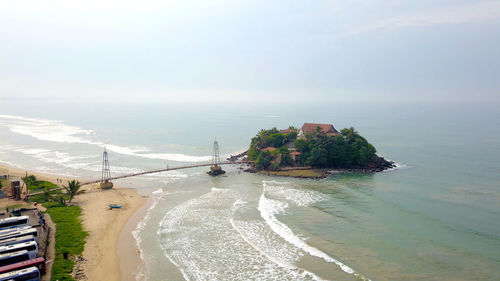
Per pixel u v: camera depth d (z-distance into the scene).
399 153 158.88
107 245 61.41
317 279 49.81
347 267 53.09
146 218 76.56
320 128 137.88
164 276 50.97
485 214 76.25
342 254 57.66
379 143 190.38
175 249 60.34
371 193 94.62
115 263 54.62
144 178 117.75
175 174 124.00
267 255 57.69
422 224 70.69
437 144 184.12
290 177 116.94
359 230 68.00
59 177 117.94
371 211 79.25
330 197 91.38
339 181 109.75
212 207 84.06
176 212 80.50
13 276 44.06
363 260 55.47
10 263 48.72
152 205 86.44
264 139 147.88
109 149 181.50
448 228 68.56
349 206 83.12
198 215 78.19
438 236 64.62
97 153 168.25
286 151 133.12
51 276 48.44
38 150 176.50
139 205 86.38
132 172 126.88
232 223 72.69
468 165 130.88
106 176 115.56
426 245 60.75
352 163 128.50
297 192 97.19
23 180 105.50
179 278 50.44
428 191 95.75
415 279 49.56
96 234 65.81
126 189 102.69
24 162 145.12
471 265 53.47
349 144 129.75
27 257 50.25
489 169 123.31
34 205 81.62
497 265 53.38
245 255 57.91
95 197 92.50
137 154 166.62
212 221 74.12
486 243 61.31
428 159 144.12
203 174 124.00
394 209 80.38
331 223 71.94
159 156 161.50
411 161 140.75
